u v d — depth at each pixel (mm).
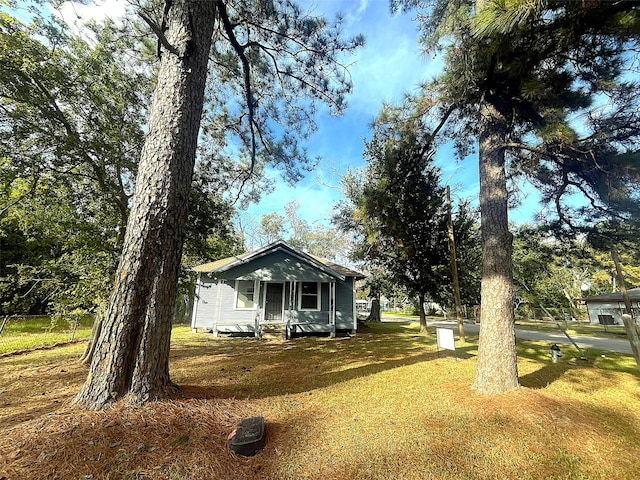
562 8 3352
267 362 6754
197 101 4051
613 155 3953
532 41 3955
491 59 4430
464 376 5352
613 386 5070
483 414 3529
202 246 7820
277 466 2555
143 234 3422
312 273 12312
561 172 5215
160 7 5266
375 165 11695
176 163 3689
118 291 3316
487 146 4965
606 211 4938
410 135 6277
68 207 6691
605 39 3688
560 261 6859
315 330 12109
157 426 2789
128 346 3215
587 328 18391
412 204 10938
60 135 6086
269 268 12211
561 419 3439
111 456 2369
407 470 2531
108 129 6391
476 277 13453
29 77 5574
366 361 6879
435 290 12195
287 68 6898
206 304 13031
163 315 3441
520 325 21172
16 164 5844
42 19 5492
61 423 2682
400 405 3920
